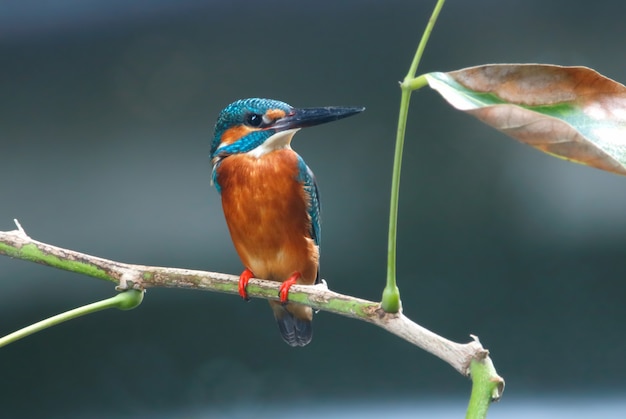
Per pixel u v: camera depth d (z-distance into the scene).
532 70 3.38
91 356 11.32
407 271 11.54
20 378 11.21
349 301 4.12
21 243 4.85
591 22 11.78
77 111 11.95
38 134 11.91
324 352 11.59
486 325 11.41
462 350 3.69
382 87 12.03
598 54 11.80
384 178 11.80
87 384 11.27
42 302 11.16
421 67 12.02
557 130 2.99
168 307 11.41
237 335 11.52
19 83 11.86
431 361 11.54
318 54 12.05
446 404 11.45
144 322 11.42
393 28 12.08
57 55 11.92
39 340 11.26
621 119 3.37
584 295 11.39
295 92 11.99
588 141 2.96
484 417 3.50
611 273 11.34
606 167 3.00
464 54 11.98
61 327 11.30
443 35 11.98
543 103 3.41
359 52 12.09
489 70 3.35
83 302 11.25
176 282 4.88
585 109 3.36
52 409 11.15
